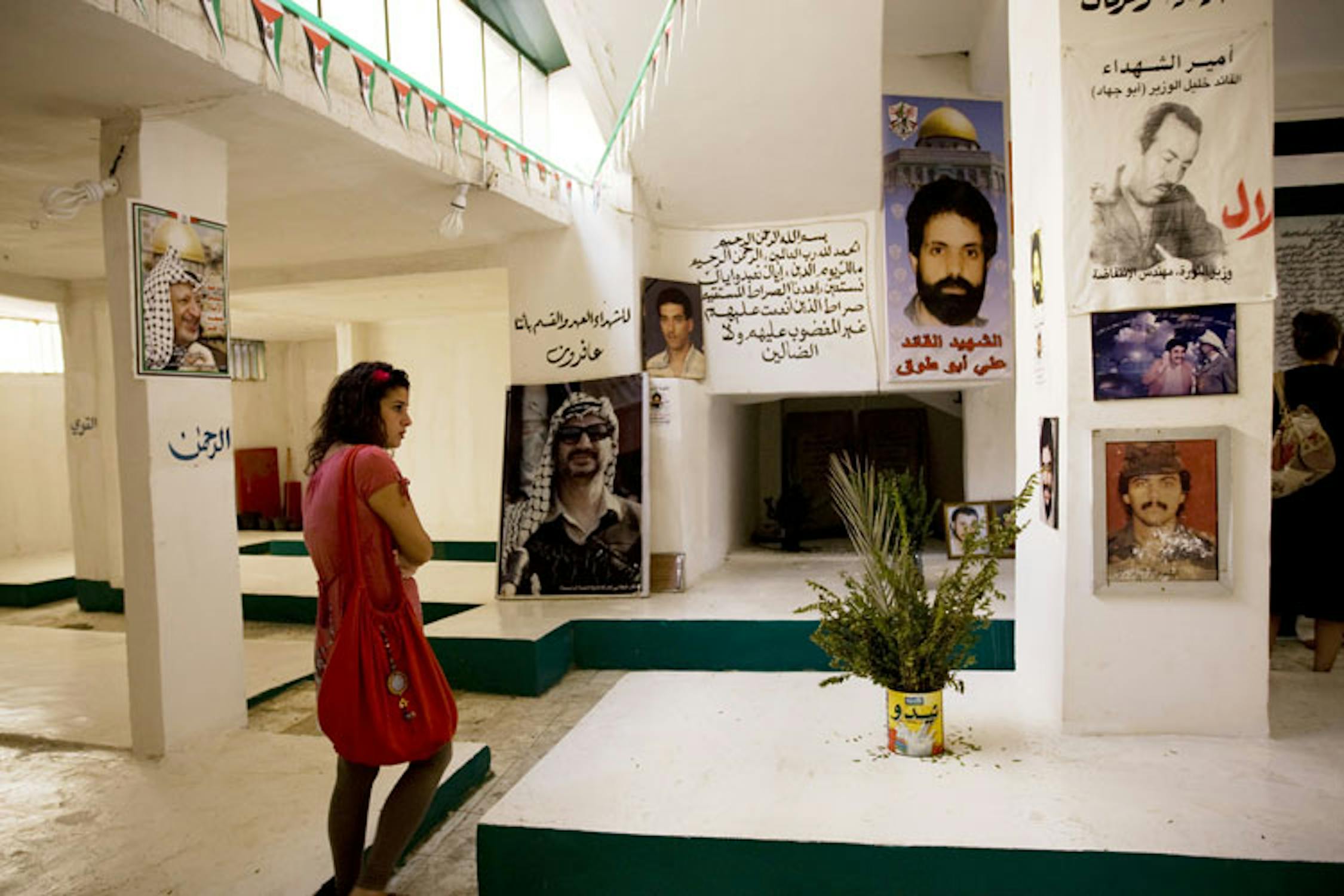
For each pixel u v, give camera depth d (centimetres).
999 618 496
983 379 677
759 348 702
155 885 260
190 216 391
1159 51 291
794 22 562
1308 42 525
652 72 557
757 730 318
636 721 331
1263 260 288
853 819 244
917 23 629
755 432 934
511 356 692
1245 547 294
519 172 575
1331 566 365
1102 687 301
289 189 518
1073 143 296
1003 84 670
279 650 570
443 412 1009
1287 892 215
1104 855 221
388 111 441
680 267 706
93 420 790
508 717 475
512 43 644
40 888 259
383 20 486
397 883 296
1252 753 282
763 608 580
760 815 248
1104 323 297
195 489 380
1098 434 296
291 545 1020
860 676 296
